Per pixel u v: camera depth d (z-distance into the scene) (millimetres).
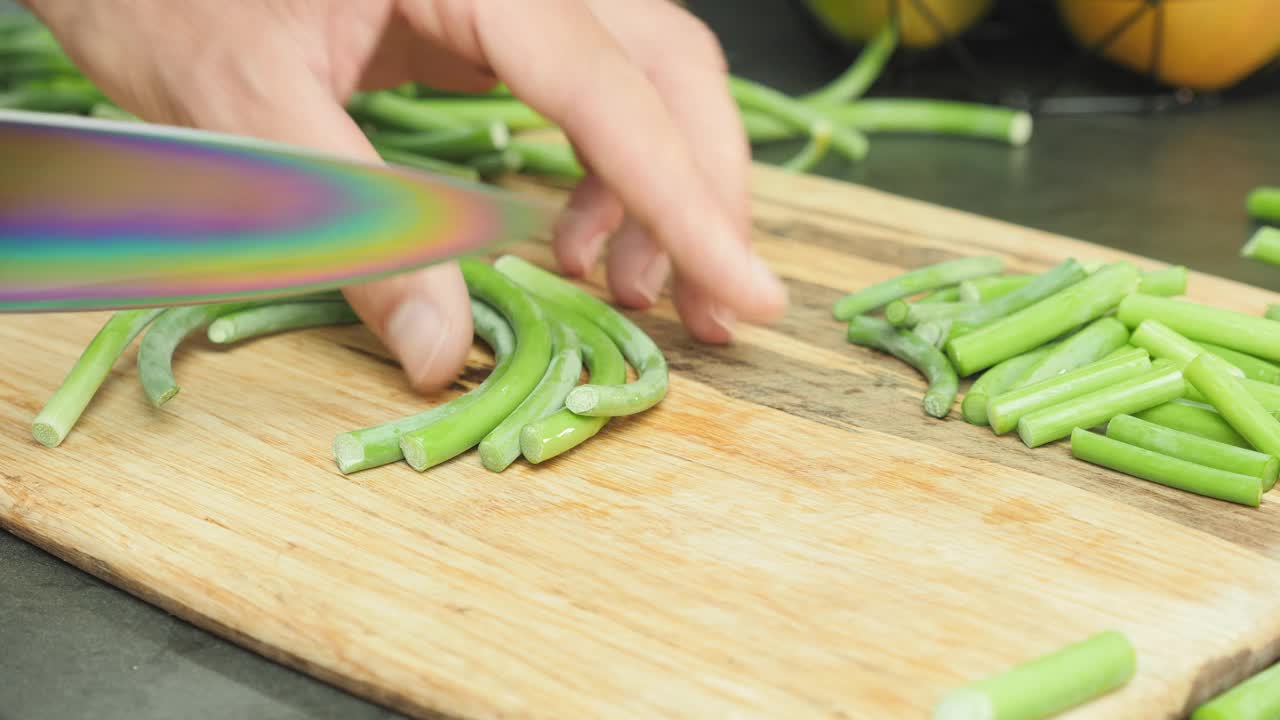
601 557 590
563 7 646
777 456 625
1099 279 662
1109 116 894
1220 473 607
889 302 688
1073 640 569
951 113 869
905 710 555
